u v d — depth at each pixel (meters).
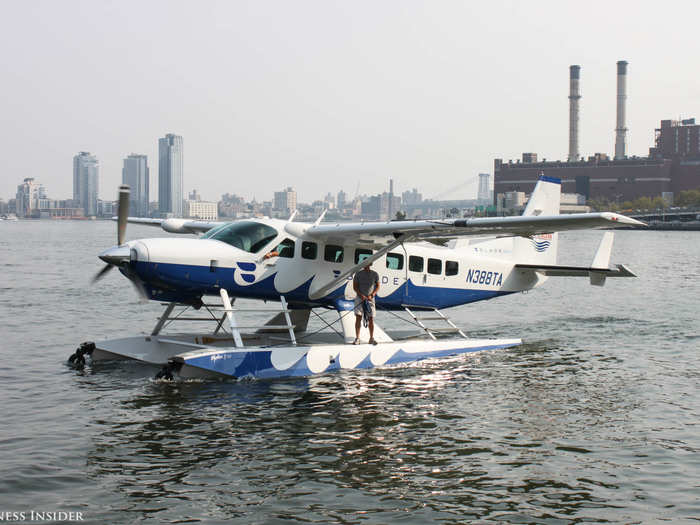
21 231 145.12
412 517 6.38
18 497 6.69
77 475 7.23
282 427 8.90
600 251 15.40
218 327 13.60
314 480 7.18
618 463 7.74
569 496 6.87
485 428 8.95
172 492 6.85
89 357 13.30
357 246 13.66
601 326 18.36
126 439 8.34
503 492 6.95
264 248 12.59
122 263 11.58
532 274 16.75
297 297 13.21
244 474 7.31
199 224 15.43
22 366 12.37
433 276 15.05
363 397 10.48
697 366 12.95
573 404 10.13
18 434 8.48
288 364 11.96
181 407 9.76
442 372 12.38
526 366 12.95
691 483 7.20
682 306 22.88
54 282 29.16
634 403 10.23
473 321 19.44
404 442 8.36
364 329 13.80
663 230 164.12
